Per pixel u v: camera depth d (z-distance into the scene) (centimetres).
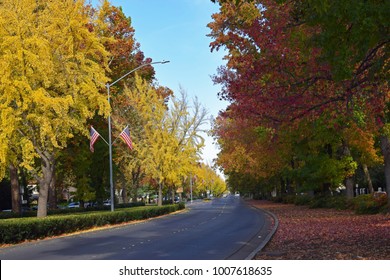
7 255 1562
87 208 4584
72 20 2653
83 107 2712
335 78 994
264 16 1338
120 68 4434
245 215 3766
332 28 940
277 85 1288
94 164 4947
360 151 3197
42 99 2433
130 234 2245
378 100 1225
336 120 1567
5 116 2402
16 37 2411
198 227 2584
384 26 919
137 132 4841
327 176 3369
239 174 7019
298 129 1616
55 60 2664
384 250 1164
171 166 4856
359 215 2558
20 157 2905
